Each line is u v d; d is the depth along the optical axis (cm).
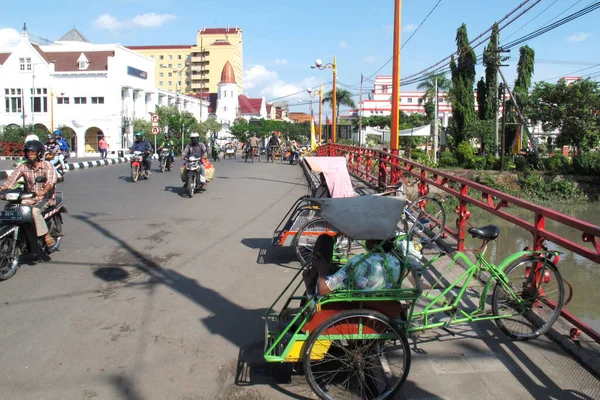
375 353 377
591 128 3478
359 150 1767
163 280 623
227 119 9069
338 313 354
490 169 3631
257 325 490
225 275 645
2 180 1802
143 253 744
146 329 478
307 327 361
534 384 367
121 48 5225
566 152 5209
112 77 4922
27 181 684
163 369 404
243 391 373
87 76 4916
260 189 1527
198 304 544
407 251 383
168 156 2162
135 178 1667
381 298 365
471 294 506
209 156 4097
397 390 354
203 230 905
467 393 357
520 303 445
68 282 610
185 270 664
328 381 381
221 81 9250
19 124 4916
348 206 373
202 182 1390
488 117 4591
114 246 783
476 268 439
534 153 3628
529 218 2083
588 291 926
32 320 495
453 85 4453
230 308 534
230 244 805
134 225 940
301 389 377
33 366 404
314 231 680
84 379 386
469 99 4384
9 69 4919
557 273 444
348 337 356
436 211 846
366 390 370
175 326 486
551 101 3628
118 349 436
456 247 717
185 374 396
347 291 363
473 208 2328
